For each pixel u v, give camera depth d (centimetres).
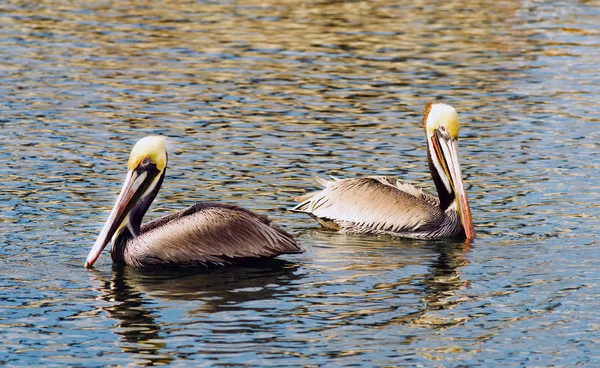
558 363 1002
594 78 2484
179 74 2456
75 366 979
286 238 1344
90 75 2417
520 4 3597
